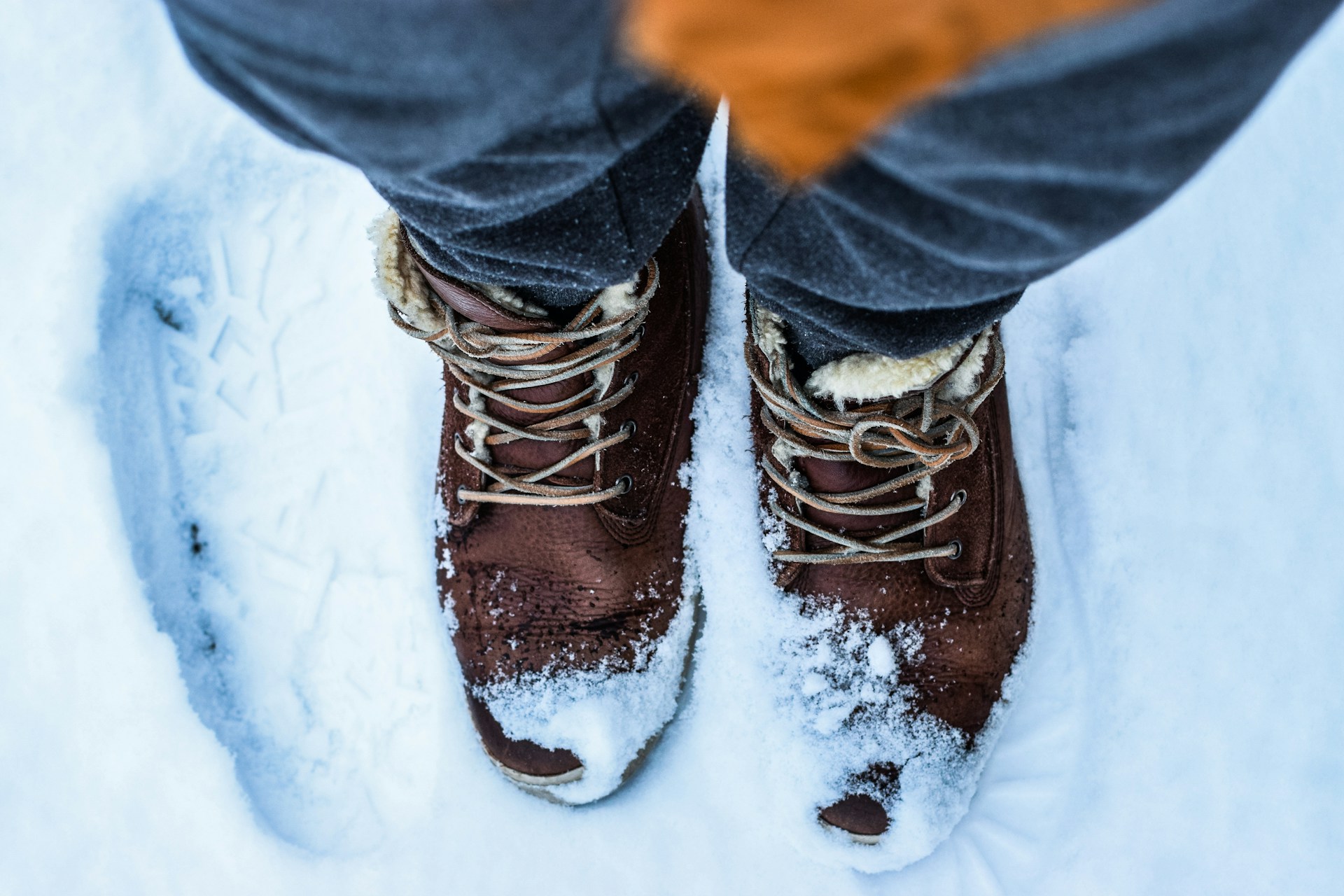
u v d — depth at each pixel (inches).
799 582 37.1
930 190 17.7
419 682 41.0
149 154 43.7
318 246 45.1
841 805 34.9
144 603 40.8
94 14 44.1
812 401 32.3
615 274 26.8
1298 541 37.1
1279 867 35.4
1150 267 40.8
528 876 39.0
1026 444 40.9
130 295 44.2
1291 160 39.6
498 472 36.5
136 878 39.1
